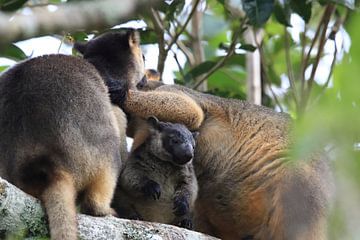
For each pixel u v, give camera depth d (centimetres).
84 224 860
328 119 432
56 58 990
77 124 906
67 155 884
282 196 1088
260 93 1677
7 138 898
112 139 944
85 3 779
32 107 904
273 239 1115
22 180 870
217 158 1196
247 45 1533
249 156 1177
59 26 758
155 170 1085
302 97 1501
